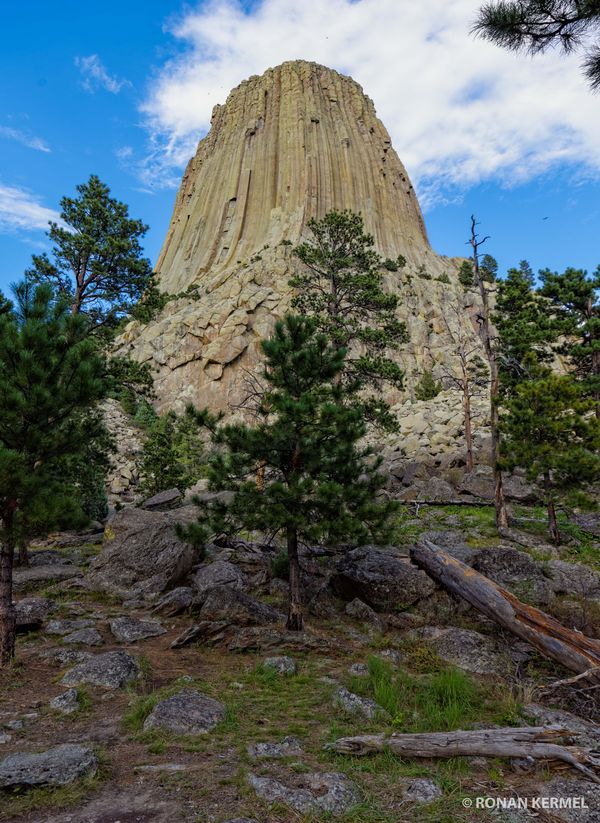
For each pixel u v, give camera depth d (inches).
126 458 2070.6
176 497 1115.9
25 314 380.5
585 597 504.1
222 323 3459.6
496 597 400.5
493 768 208.1
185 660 358.6
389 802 178.5
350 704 274.8
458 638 391.5
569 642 348.5
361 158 6673.2
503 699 294.5
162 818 162.7
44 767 188.1
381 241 5728.3
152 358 3432.6
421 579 494.0
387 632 444.1
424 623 452.4
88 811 167.3
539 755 207.3
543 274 1246.3
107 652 349.4
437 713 261.3
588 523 895.1
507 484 1095.0
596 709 289.3
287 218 5600.4
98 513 1048.8
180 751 215.5
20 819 162.2
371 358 1085.8
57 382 368.5
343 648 390.0
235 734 236.1
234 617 433.4
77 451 385.1
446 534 767.7
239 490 426.9
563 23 288.0
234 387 3196.4
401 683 310.3
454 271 5743.1
